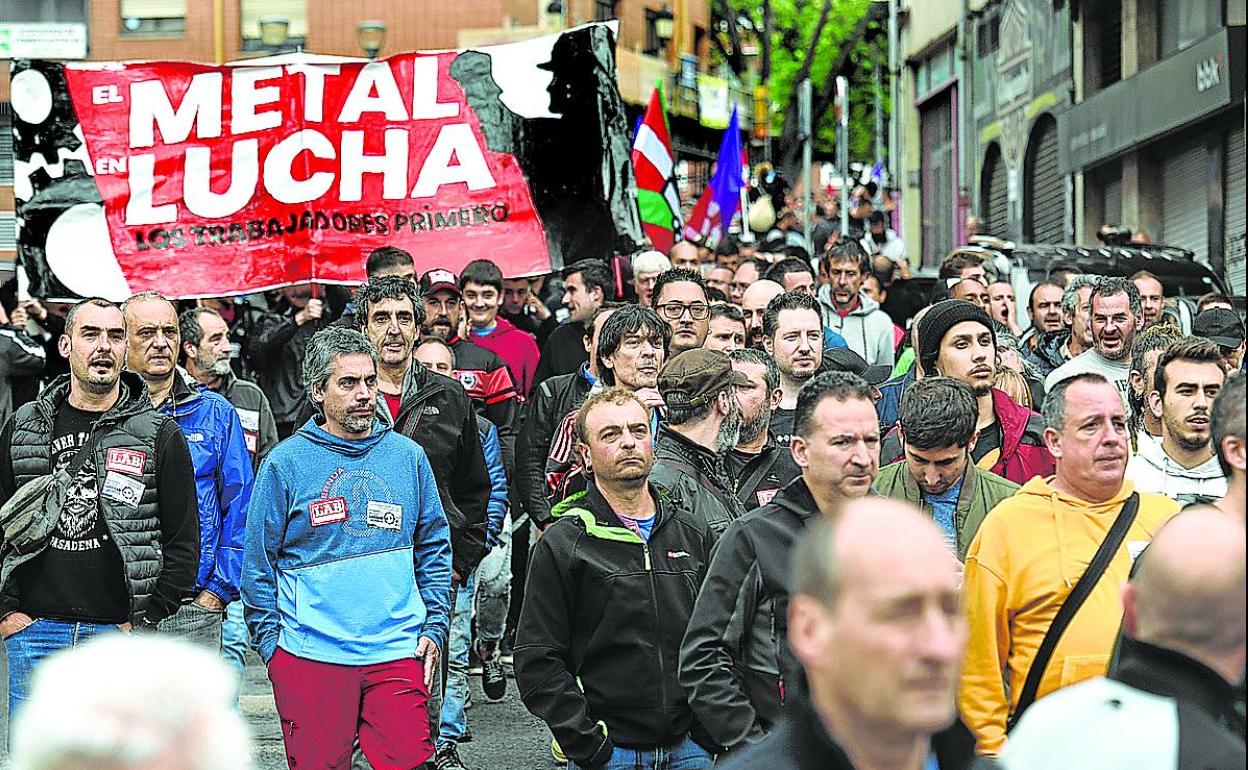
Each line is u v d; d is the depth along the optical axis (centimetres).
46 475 1530
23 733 473
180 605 1623
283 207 2361
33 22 5825
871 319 2458
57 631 1528
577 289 2247
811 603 607
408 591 1422
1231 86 5175
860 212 4453
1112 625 1122
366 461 1428
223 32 6375
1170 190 5981
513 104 2377
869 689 592
